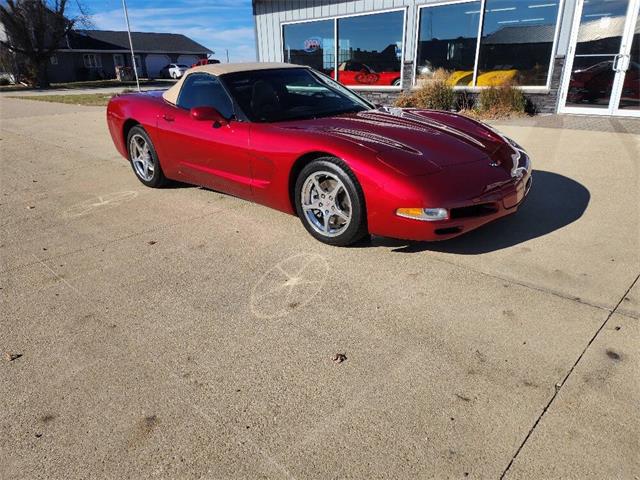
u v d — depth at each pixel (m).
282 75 4.45
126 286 3.12
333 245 3.56
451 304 2.72
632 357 2.21
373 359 2.30
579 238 3.50
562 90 9.18
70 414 2.05
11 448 1.89
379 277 3.07
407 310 2.69
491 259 3.24
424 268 3.16
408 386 2.11
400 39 11.32
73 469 1.78
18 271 3.41
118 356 2.41
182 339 2.53
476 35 10.05
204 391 2.15
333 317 2.66
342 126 3.66
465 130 3.78
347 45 12.38
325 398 2.06
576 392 2.02
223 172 4.15
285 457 1.78
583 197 4.35
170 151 4.66
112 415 2.03
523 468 1.68
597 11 8.45
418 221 2.98
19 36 35.06
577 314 2.56
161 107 4.74
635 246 3.33
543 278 2.95
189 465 1.77
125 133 5.35
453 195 2.98
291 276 3.15
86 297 3.00
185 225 4.18
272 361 2.32
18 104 18.42
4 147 8.50
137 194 5.19
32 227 4.30
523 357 2.25
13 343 2.56
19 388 2.21
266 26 14.02
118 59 51.38
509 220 3.90
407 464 1.72
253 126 3.81
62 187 5.61
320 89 4.50
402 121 3.87
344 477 1.68
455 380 2.12
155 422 1.98
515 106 9.29
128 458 1.82
